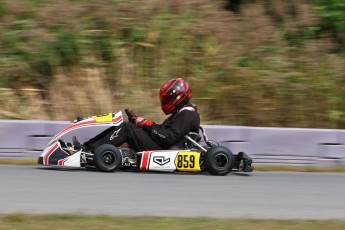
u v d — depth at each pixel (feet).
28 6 67.00
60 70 63.21
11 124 50.83
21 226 28.53
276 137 51.67
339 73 63.57
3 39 64.90
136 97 61.93
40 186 39.06
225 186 41.19
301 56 65.67
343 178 46.26
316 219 32.09
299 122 60.18
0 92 61.93
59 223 29.19
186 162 44.91
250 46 66.74
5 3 67.21
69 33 63.72
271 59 65.10
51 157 44.42
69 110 61.16
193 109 46.11
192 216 32.14
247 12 69.87
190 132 45.85
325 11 70.64
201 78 63.16
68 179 41.63
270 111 60.29
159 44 65.16
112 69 63.57
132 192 38.06
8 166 47.34
